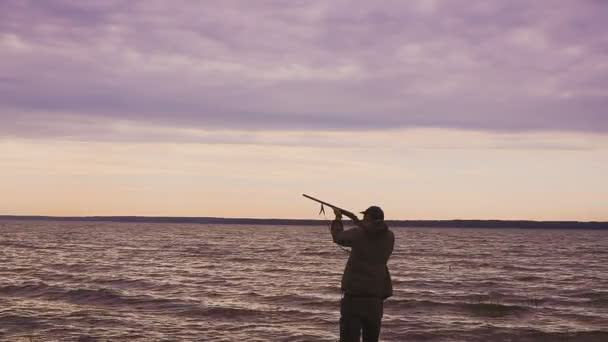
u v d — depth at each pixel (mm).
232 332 13812
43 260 39812
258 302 19406
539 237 147875
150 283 24922
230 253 54844
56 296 19766
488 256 53875
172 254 51562
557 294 23344
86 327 14156
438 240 110938
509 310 18141
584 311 18359
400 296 21781
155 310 17219
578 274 33906
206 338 13016
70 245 66625
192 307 17734
